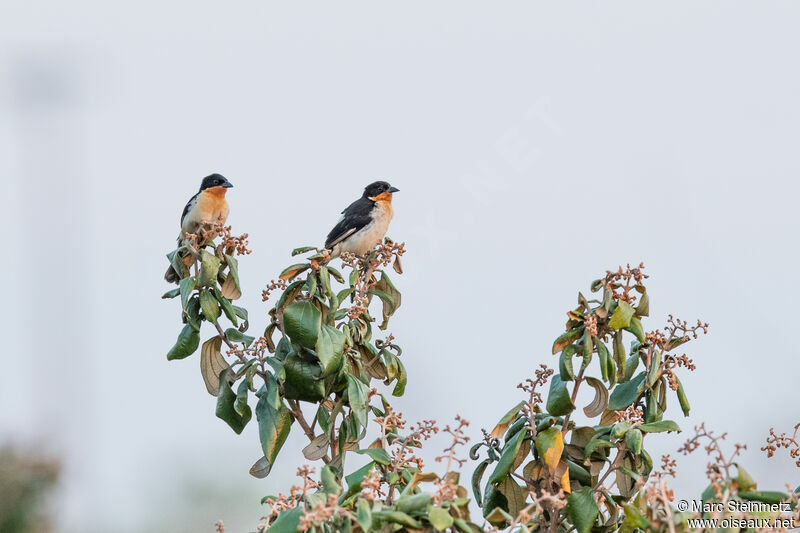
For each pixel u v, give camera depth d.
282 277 11.01
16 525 19.41
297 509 8.82
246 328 11.52
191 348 11.26
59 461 20.52
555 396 10.34
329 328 10.84
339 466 11.10
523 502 10.62
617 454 10.29
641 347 10.91
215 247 11.30
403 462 9.59
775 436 10.55
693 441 8.83
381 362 11.82
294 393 10.97
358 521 8.06
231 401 11.20
